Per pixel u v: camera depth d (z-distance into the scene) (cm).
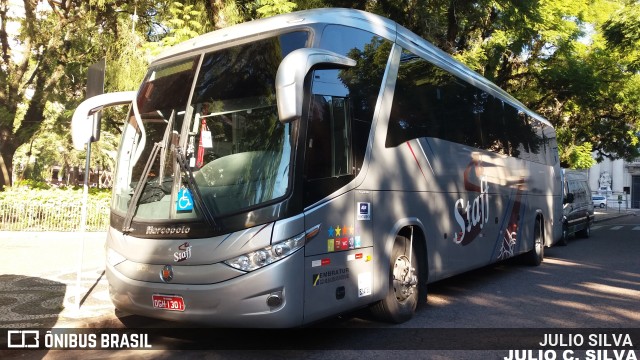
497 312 717
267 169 491
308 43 530
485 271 1117
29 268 950
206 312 480
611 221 3641
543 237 1251
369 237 570
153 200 530
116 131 2578
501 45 1836
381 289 588
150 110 583
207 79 555
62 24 1877
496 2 1602
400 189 632
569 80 2212
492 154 945
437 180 726
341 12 595
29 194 1531
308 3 1423
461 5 1554
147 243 518
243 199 485
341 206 532
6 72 1945
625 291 879
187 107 546
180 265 494
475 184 859
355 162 559
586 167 2997
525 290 888
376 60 619
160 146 548
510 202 1027
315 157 509
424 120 710
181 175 512
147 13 1822
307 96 508
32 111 2044
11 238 1377
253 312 467
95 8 1816
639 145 3297
